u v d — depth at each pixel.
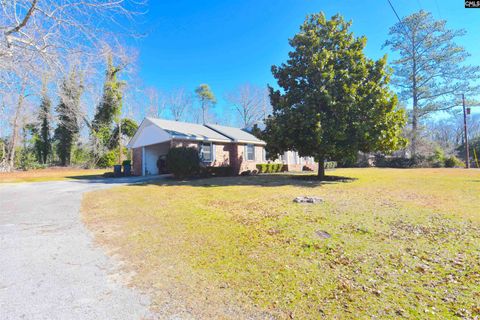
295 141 12.54
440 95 26.88
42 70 4.48
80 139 24.73
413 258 3.25
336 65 12.53
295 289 2.62
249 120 41.72
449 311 2.18
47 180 14.27
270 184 11.27
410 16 26.28
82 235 4.52
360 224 4.65
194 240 4.15
